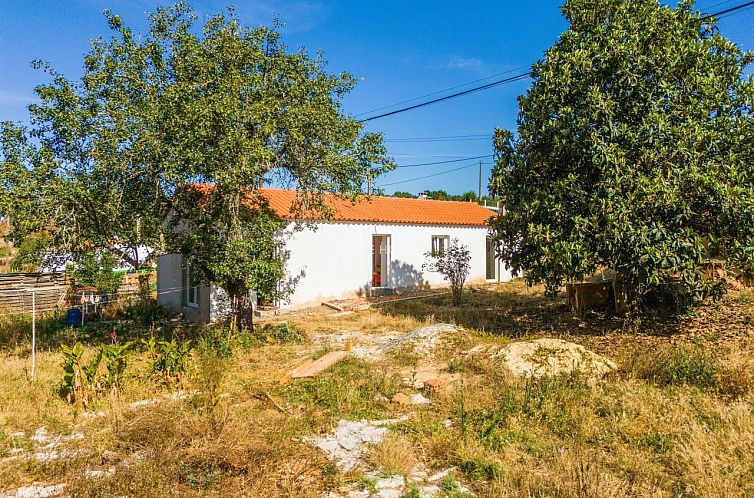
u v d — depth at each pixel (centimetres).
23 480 474
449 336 1002
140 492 436
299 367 858
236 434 545
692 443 493
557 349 805
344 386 728
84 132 859
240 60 992
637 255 888
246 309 1148
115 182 872
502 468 471
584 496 409
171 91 852
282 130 1020
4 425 613
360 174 1113
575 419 579
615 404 617
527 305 1485
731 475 436
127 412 614
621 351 886
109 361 721
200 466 485
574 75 1011
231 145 860
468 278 2105
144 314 1488
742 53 966
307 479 468
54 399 696
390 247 1866
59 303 1501
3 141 835
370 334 1195
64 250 888
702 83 922
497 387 698
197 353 975
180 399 676
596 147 923
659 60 942
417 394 714
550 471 466
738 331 990
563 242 930
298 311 1542
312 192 1153
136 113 856
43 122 882
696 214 905
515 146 1116
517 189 1088
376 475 476
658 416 579
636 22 994
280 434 559
